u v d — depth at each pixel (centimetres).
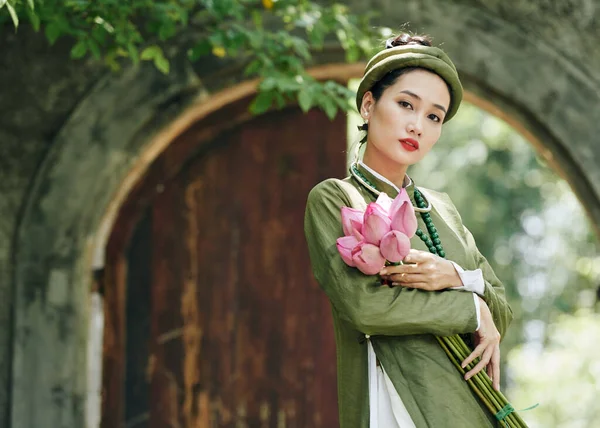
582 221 1447
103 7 488
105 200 557
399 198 278
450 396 282
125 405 581
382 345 288
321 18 529
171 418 583
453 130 1426
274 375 586
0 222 558
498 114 569
